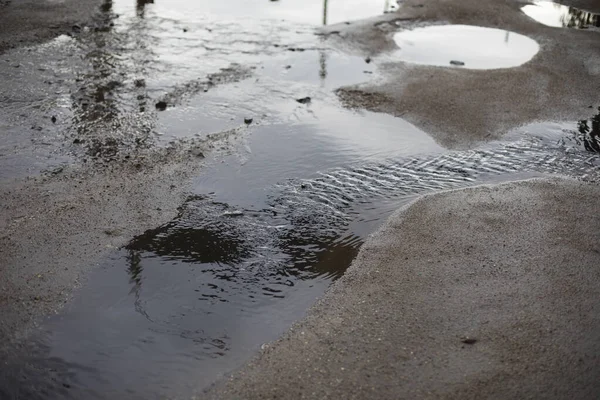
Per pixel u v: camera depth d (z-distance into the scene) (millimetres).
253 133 6539
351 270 4352
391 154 6223
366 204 5316
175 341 3699
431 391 3266
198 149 6121
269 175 5727
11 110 6801
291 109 7184
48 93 7293
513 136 6633
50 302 3975
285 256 4551
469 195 5406
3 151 5922
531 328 3750
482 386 3297
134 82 7727
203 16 10758
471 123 6906
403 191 5543
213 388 3318
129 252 4516
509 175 5852
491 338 3662
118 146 6129
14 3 10750
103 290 4117
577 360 3498
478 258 4473
